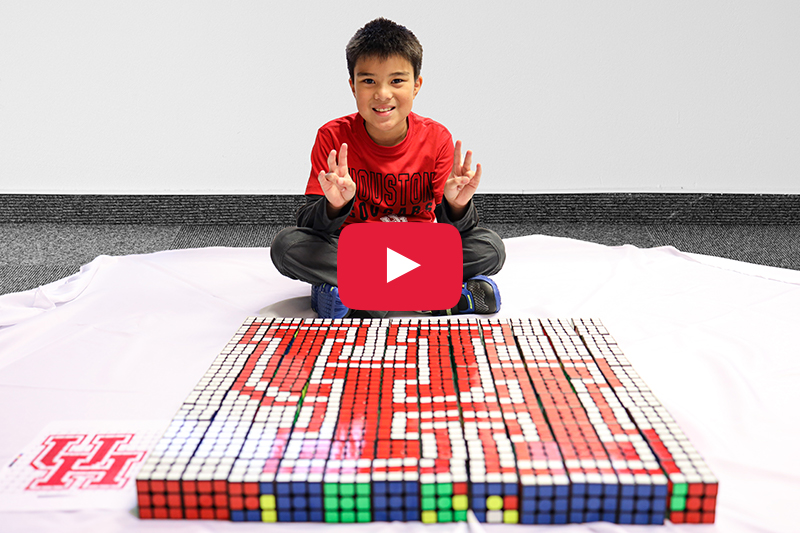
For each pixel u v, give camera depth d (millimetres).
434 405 901
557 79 2330
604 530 724
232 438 819
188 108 2365
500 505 739
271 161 2441
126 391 1042
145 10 2240
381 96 1199
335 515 749
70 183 2459
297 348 1099
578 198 2480
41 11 2229
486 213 2508
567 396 921
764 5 2223
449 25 2264
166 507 747
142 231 2412
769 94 2328
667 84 2332
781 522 729
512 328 1185
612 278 1593
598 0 2232
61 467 837
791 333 1255
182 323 1341
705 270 1661
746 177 2434
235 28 2268
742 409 967
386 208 1377
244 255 1845
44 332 1291
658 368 1109
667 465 750
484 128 2395
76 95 2342
